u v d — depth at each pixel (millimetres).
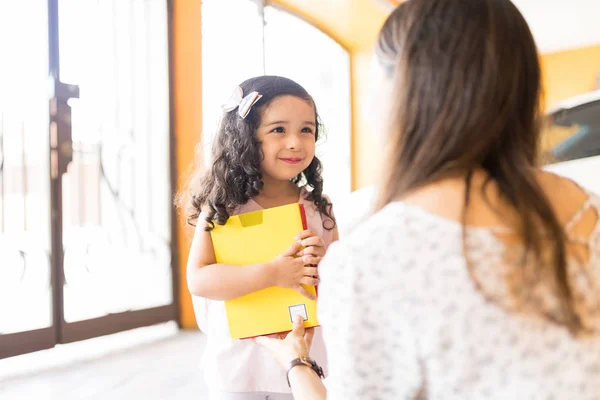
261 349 1234
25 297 3143
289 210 1164
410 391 524
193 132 3934
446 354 503
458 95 574
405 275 525
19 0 3055
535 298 508
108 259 3559
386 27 644
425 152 579
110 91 3527
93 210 3463
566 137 3209
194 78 3957
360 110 6031
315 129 1364
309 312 1115
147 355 3127
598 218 594
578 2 5805
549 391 494
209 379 1278
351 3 5016
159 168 3852
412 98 593
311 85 5586
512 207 540
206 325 1352
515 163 574
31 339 3055
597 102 3164
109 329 3457
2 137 3016
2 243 3055
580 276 540
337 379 542
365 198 2559
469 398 500
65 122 3240
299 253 1127
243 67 4566
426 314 511
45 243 3195
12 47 3033
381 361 531
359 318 533
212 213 1210
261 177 1289
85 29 3371
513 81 582
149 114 3773
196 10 3990
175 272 3893
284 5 5051
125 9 3617
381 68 645
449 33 586
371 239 553
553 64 7867
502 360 498
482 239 527
